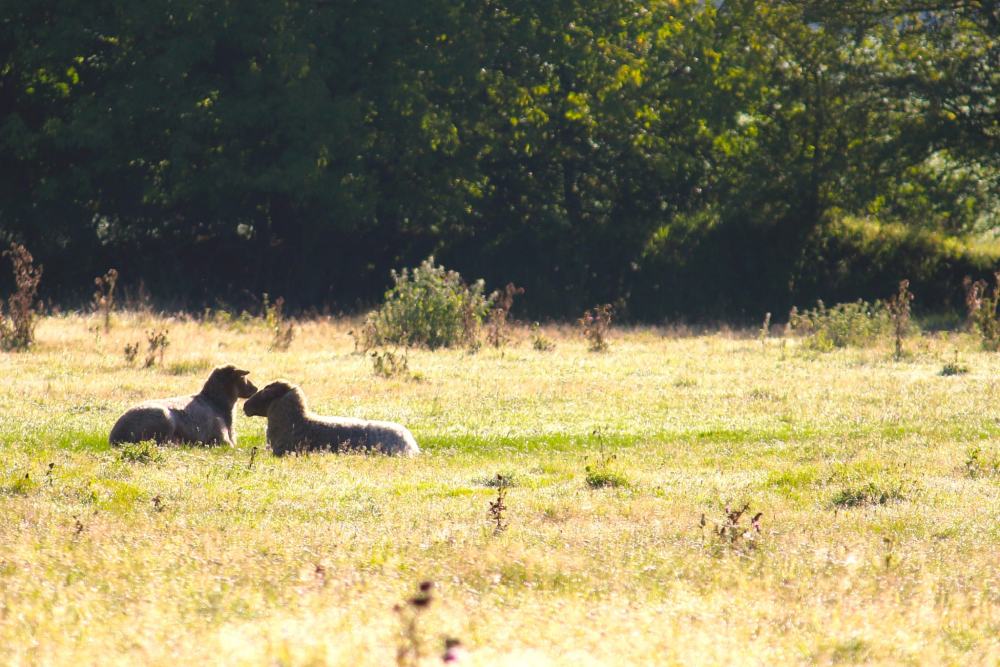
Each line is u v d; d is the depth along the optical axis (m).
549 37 76.31
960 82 77.00
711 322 74.50
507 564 16.22
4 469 23.17
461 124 75.81
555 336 58.56
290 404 27.19
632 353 50.38
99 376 38.94
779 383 39.94
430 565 16.12
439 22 72.06
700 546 17.98
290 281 77.69
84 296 71.00
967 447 28.61
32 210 72.12
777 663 11.95
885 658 12.35
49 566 15.34
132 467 24.34
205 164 71.06
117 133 69.62
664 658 11.73
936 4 78.25
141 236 77.75
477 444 29.23
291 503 21.11
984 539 18.97
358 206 70.94
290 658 11.05
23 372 39.28
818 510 21.44
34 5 69.31
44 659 11.16
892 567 16.50
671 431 31.16
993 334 52.06
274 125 70.31
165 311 61.72
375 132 71.81
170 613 12.98
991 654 12.57
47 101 73.12
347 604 13.63
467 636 12.20
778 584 15.63
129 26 68.62
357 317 67.44
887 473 24.39
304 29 69.88
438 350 50.41
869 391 38.19
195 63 69.62
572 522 19.97
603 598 14.55
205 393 28.72
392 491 22.67
